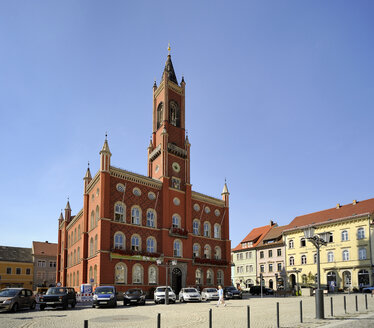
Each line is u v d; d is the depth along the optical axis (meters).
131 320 20.77
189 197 57.31
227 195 64.75
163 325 18.61
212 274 57.75
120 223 47.03
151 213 51.88
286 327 17.28
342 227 62.03
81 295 39.38
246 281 80.19
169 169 56.47
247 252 81.44
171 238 52.44
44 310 27.98
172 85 63.19
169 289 37.59
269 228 82.25
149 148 60.53
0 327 18.09
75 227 59.91
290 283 69.25
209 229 60.34
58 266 70.56
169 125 60.22
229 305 32.56
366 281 56.69
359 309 25.11
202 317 22.44
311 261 66.06
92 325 18.58
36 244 89.00
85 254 50.12
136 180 50.66
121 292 43.97
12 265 82.06
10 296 26.67
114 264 44.66
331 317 20.59
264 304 33.25
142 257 47.25
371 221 58.03
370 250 57.00
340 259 61.16
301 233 69.00
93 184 50.84
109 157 47.69
